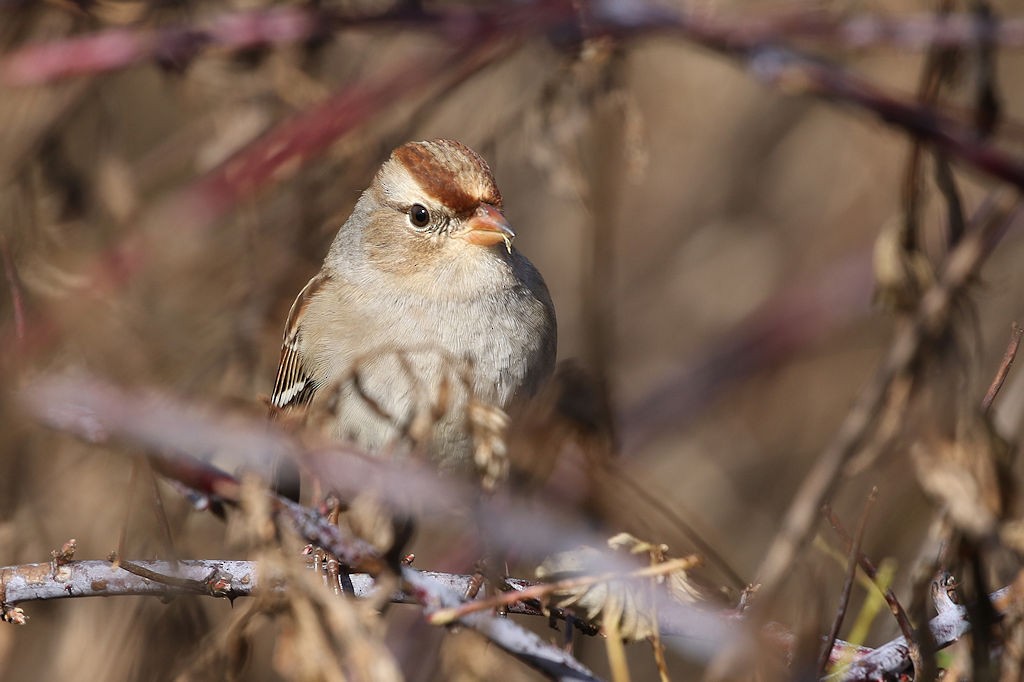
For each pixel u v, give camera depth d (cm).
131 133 1276
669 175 1638
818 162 1589
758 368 1476
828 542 888
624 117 1092
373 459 712
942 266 905
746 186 1631
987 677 733
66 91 1111
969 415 823
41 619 1099
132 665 1032
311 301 977
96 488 1034
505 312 926
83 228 1103
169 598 754
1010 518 796
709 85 1593
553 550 716
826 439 1473
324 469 712
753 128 1620
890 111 902
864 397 834
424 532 935
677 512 1164
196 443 709
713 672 674
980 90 930
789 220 1602
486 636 670
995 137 950
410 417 745
